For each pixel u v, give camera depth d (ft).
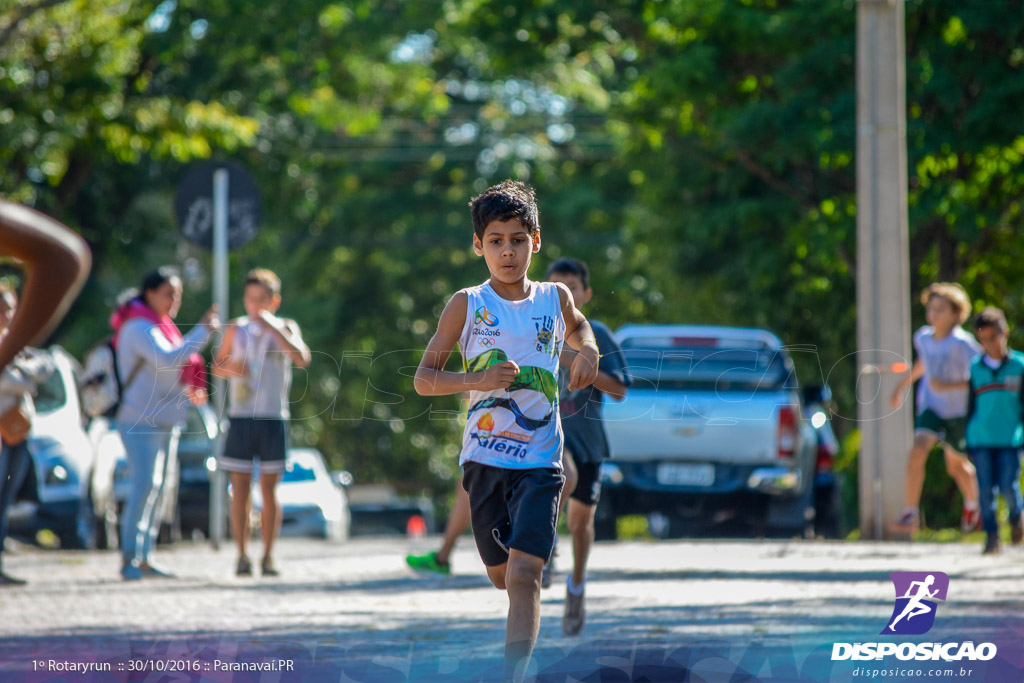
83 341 272.72
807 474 132.05
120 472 144.05
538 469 42.75
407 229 384.27
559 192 375.04
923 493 139.54
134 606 75.41
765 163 217.56
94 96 221.87
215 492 131.54
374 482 377.71
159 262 304.09
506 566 43.86
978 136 188.85
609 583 85.97
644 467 126.62
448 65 380.37
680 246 252.01
